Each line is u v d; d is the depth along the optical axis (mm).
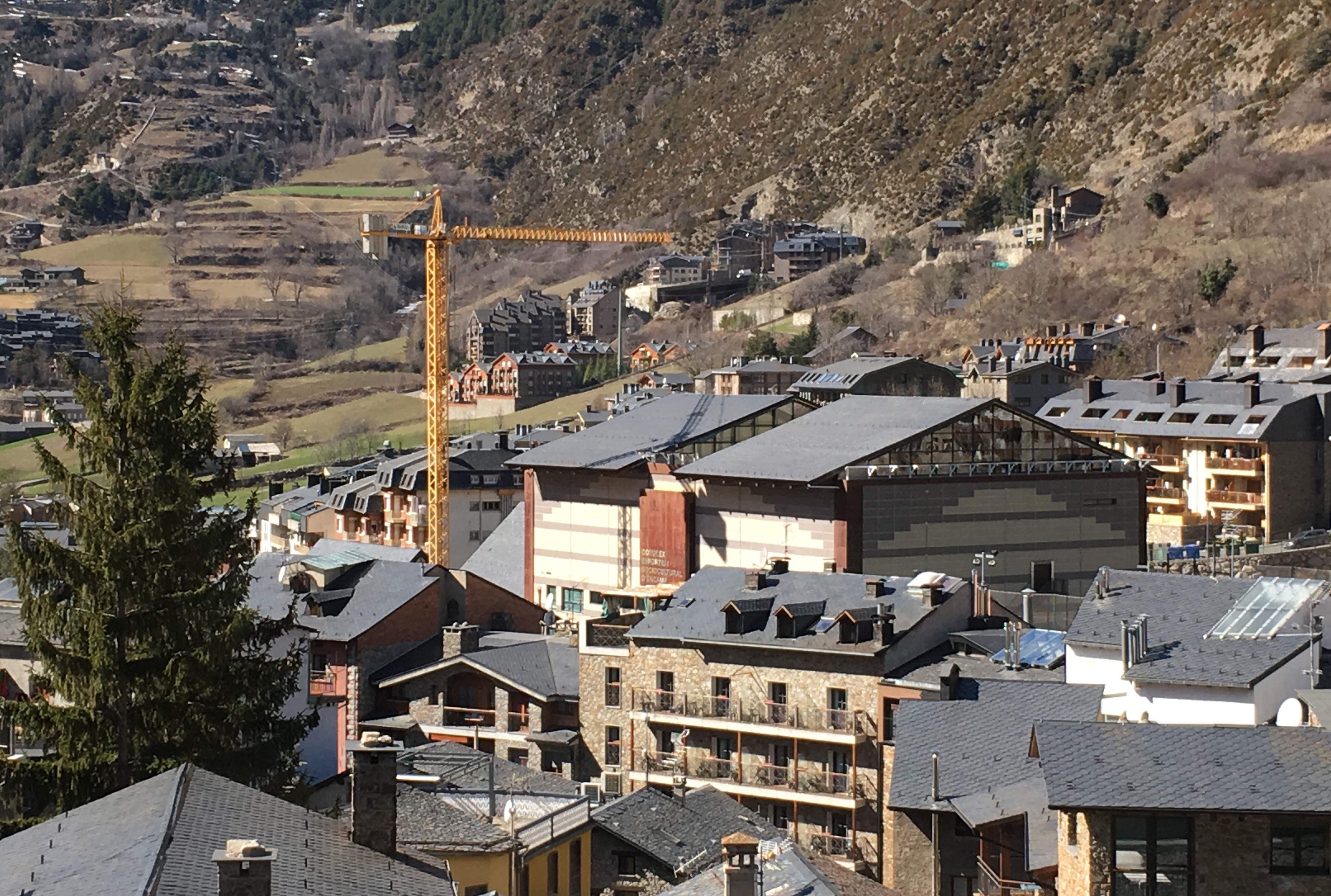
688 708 129000
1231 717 89875
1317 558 194875
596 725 132375
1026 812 80312
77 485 91188
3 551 149625
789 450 172000
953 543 165250
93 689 87375
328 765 135125
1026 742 92062
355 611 142625
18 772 86562
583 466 186250
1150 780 63906
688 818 93312
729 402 195875
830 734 121438
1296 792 62781
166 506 91188
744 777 125562
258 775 91625
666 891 70938
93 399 93875
